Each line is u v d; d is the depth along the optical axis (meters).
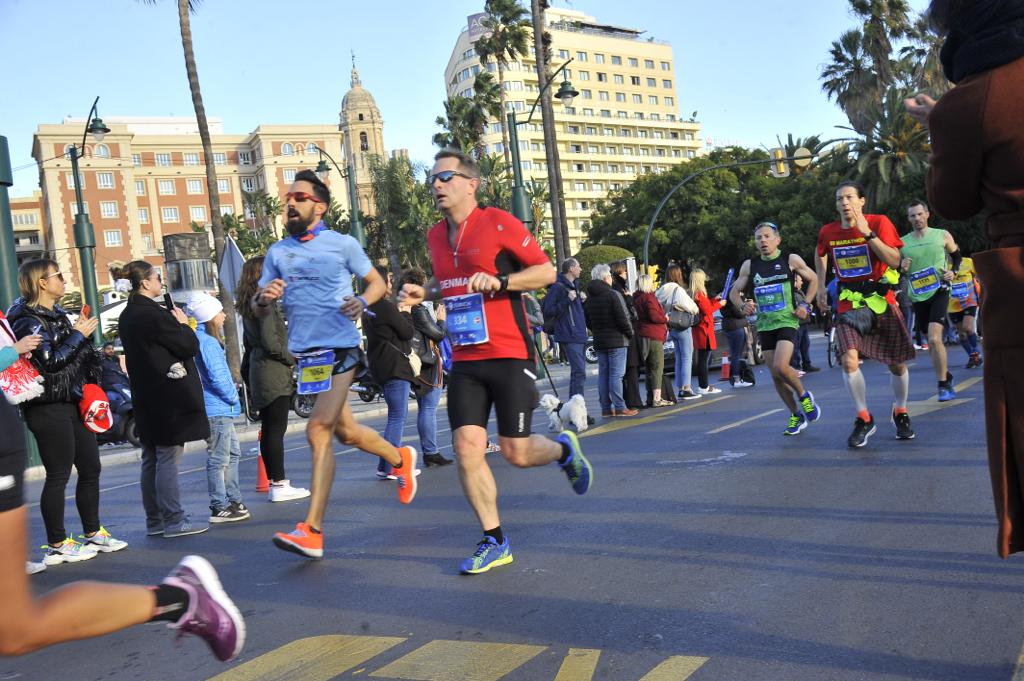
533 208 57.19
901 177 41.66
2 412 2.34
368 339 8.23
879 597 3.79
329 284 5.40
